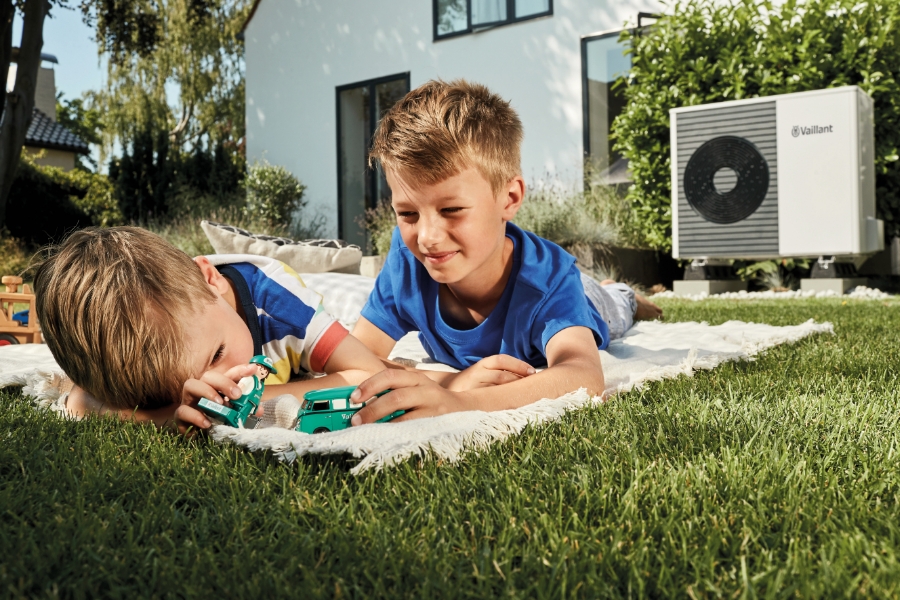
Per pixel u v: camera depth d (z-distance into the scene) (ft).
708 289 20.86
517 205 4.99
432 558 2.25
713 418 4.00
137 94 49.98
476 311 5.77
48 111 82.33
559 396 4.52
